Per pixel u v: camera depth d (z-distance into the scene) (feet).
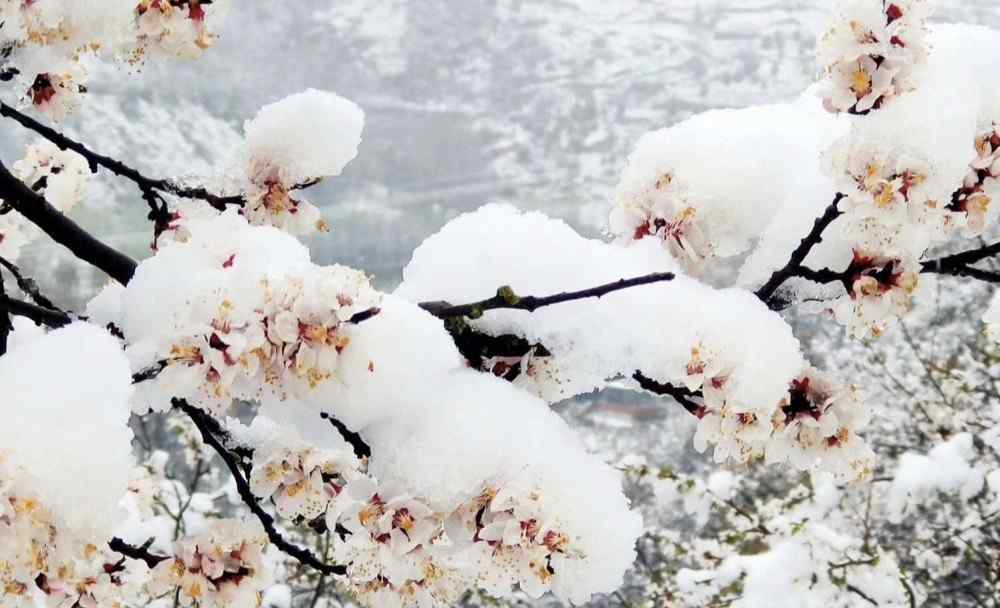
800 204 5.55
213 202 6.10
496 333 5.39
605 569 5.11
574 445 5.16
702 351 5.26
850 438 5.37
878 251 5.39
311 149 6.08
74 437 4.93
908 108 5.30
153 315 5.18
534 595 5.09
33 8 5.58
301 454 5.81
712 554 15.14
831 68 5.33
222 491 12.29
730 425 5.29
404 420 5.18
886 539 15.46
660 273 5.24
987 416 15.87
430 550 5.12
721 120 5.62
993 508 13.38
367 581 5.50
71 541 4.93
